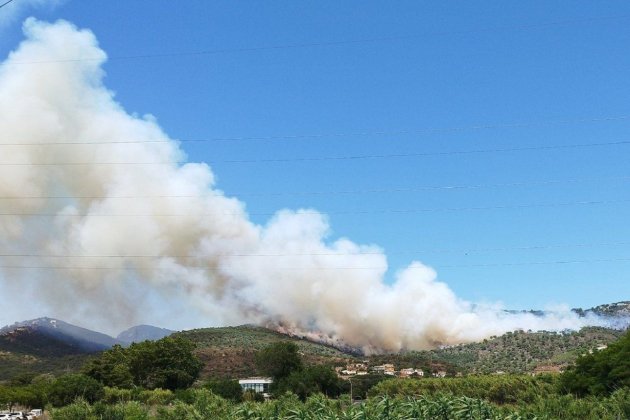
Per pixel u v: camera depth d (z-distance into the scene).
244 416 47.28
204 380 168.38
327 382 128.25
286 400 59.88
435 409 42.41
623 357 71.62
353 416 40.75
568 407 57.25
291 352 143.88
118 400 99.88
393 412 41.41
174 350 142.88
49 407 87.00
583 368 76.94
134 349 142.25
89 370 131.62
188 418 61.47
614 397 59.19
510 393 84.31
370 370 196.12
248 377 175.25
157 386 136.25
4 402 94.94
